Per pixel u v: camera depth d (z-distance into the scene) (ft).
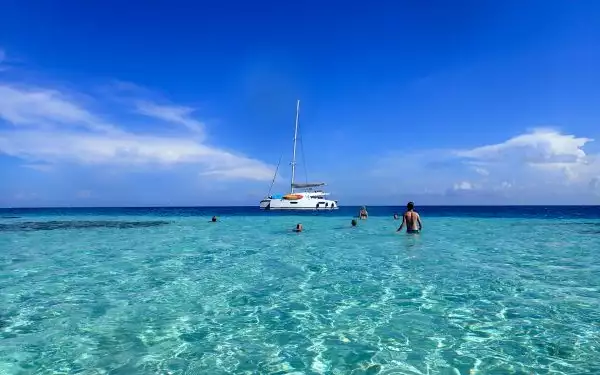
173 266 38.99
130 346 18.12
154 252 49.55
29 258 45.34
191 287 29.76
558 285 29.22
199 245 56.95
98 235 75.25
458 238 64.34
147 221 124.47
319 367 15.65
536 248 51.13
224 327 20.63
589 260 40.70
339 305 24.43
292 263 40.09
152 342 18.61
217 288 29.35
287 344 18.17
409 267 37.11
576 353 16.65
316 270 36.09
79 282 31.94
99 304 25.20
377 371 15.20
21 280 32.89
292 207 197.47
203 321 21.65
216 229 87.97
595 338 18.35
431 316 21.98
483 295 26.40
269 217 143.23
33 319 22.18
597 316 21.67
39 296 27.37
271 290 28.55
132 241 63.52
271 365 15.92
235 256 45.44
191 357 16.81
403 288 28.63
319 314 22.65
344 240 61.82
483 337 18.65
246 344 18.22
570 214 189.88
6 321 21.86
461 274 33.50
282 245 55.98
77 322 21.62
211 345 18.15
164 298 26.58
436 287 28.84
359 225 95.66
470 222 111.86
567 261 40.22
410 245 54.60
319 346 17.84
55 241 64.54
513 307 23.52
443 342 18.11
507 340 18.24
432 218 140.26
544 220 123.24
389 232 75.82
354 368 15.52
